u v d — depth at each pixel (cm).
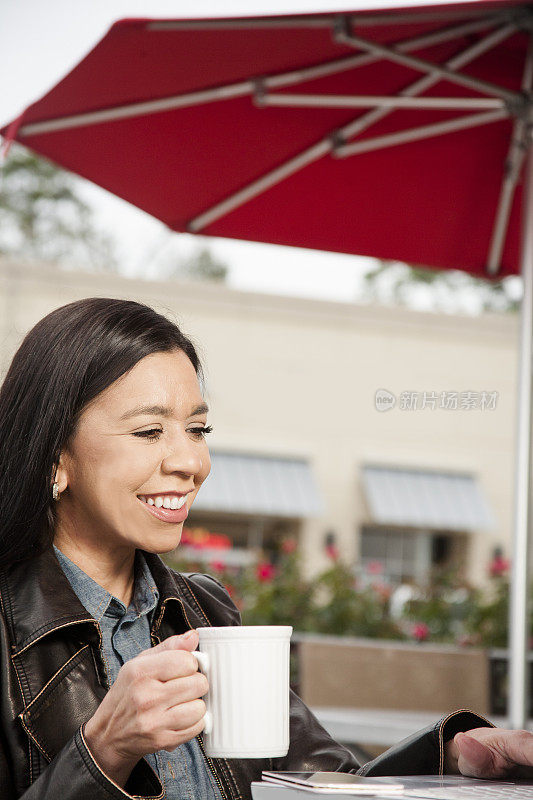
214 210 310
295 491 1203
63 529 129
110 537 128
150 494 122
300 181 308
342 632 540
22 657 116
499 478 1259
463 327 1209
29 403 124
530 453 271
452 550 1256
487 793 100
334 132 290
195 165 291
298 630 537
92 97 251
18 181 2066
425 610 547
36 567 124
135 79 245
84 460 123
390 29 245
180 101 258
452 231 326
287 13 220
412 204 318
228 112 277
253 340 1195
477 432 1252
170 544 124
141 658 96
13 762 112
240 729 97
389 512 1209
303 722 146
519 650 264
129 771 100
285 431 1205
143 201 304
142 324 126
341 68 260
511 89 295
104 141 276
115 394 122
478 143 307
